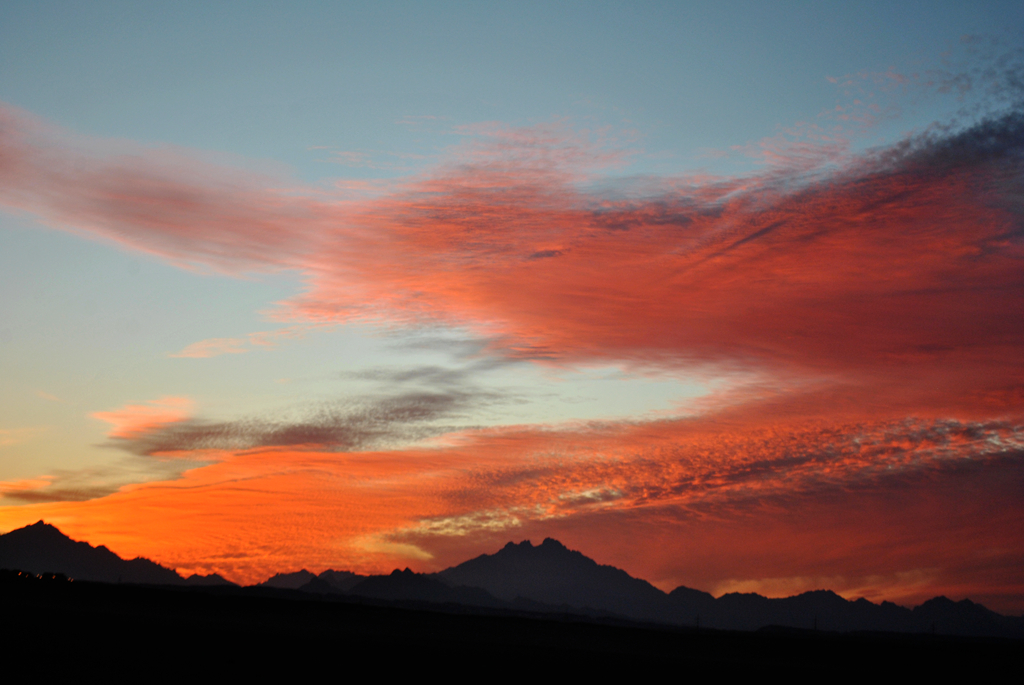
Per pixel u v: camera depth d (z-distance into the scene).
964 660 111.81
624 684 54.84
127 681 39.88
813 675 76.94
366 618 132.25
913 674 86.19
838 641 154.50
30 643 50.28
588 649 95.25
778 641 146.00
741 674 70.69
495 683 50.19
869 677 77.81
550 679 54.28
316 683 44.31
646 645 119.62
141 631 65.62
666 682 58.38
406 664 56.88
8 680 37.78
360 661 56.25
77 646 51.25
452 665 58.09
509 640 106.31
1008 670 99.19
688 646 121.38
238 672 46.16
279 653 57.41
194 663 48.31
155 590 143.25
